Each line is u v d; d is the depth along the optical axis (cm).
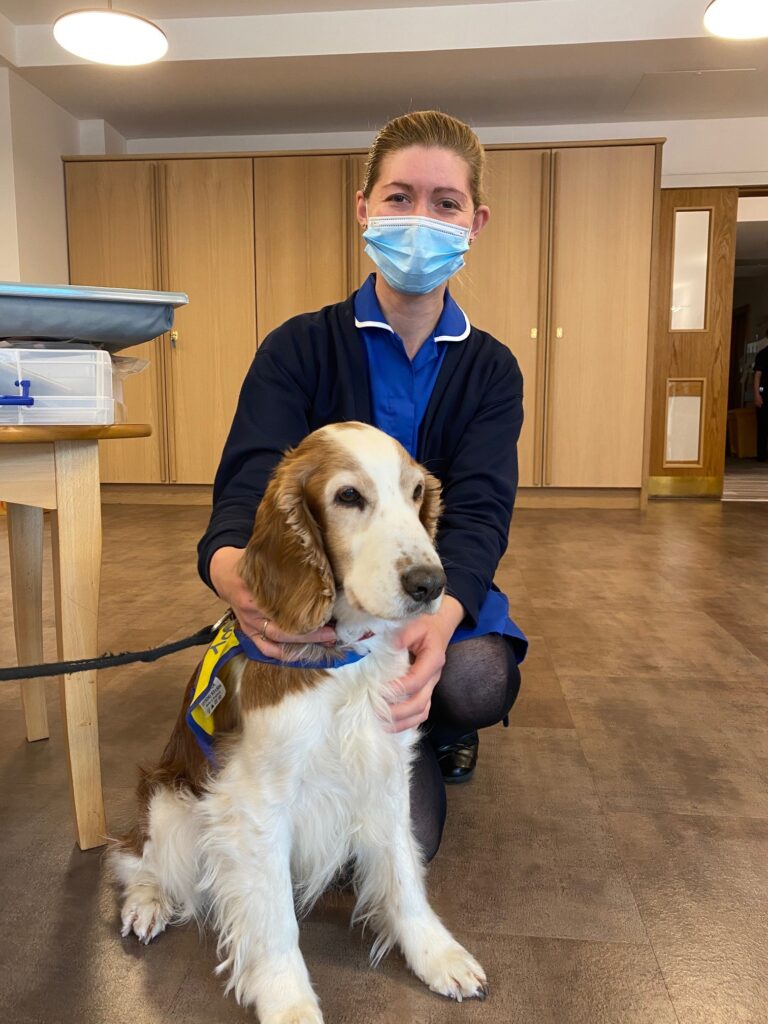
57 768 203
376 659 124
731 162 745
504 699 177
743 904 147
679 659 290
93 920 142
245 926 121
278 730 118
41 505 152
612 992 124
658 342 797
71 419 152
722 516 665
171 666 278
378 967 131
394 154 172
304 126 742
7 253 632
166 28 591
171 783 142
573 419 696
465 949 133
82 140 724
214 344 703
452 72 620
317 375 177
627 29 566
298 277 689
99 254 700
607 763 206
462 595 151
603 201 664
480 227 189
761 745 217
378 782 127
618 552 498
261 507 122
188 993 125
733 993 124
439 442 181
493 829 173
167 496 728
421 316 177
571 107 699
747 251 1122
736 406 1617
